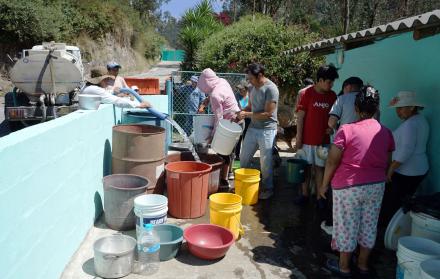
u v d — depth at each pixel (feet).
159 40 153.99
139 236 11.53
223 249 11.47
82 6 88.38
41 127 9.60
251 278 10.83
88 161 12.79
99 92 15.61
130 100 16.80
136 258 11.36
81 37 85.97
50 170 9.57
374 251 12.66
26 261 8.32
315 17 63.77
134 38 121.90
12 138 8.14
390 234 12.39
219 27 52.08
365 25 49.08
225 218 12.79
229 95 17.79
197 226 12.44
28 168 8.34
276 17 63.52
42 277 9.18
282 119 30.63
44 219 9.23
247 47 34.30
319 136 15.71
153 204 12.04
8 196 7.48
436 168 12.53
